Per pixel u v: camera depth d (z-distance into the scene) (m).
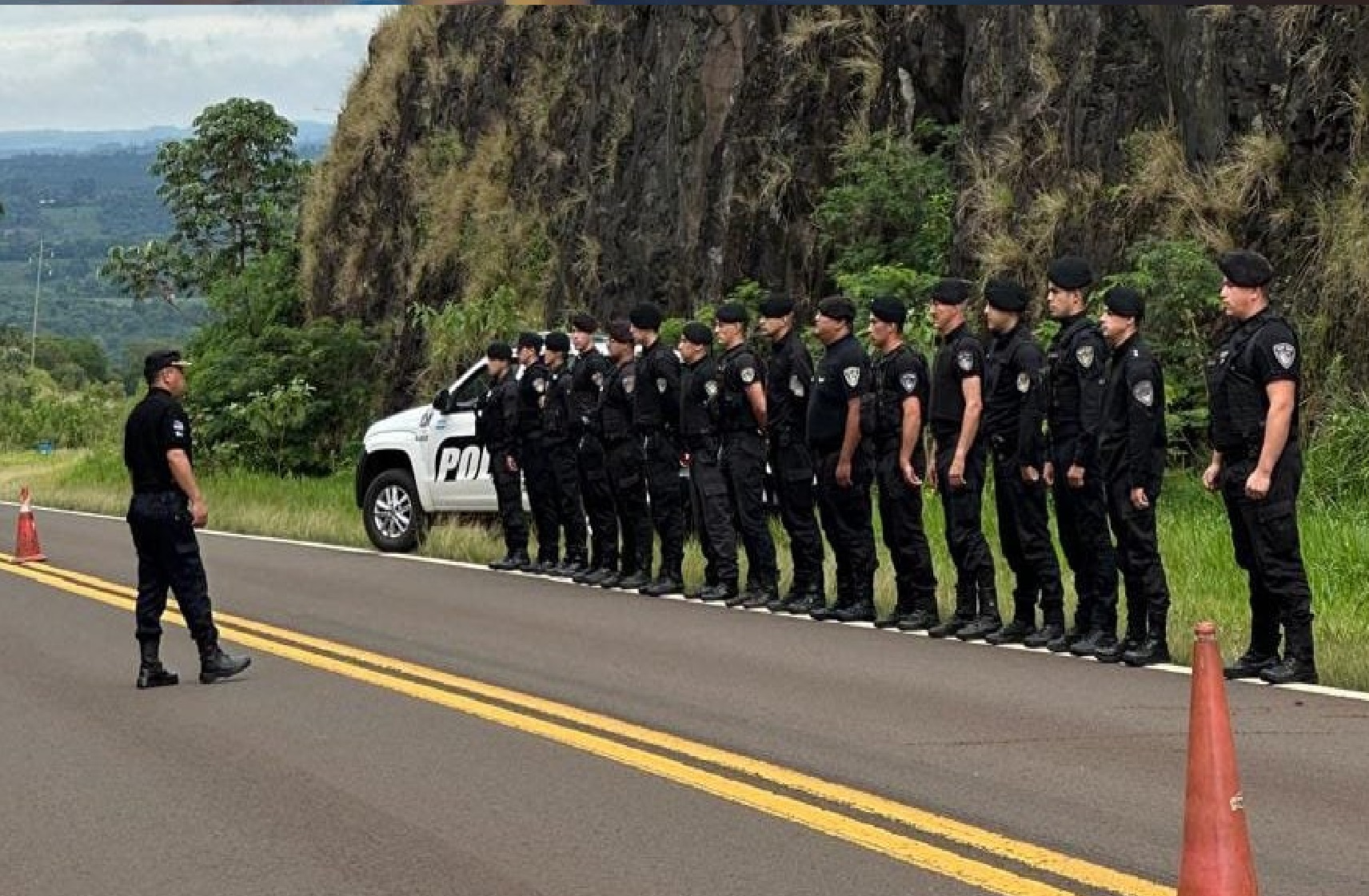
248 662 10.60
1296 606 9.85
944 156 21.69
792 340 12.95
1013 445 11.20
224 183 49.22
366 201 34.03
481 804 7.44
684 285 24.23
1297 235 16.56
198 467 31.22
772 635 11.89
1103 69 18.78
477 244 29.55
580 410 14.99
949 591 13.52
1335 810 7.09
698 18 24.47
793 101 23.05
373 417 31.36
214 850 6.83
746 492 13.31
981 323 19.09
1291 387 9.78
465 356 27.94
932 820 7.03
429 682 10.25
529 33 30.70
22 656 11.53
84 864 6.70
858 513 12.47
